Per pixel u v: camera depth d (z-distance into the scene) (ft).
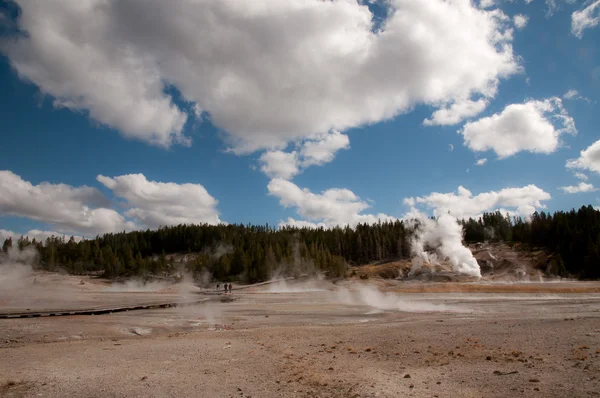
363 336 58.75
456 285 199.11
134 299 163.02
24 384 33.55
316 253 350.64
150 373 37.17
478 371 34.53
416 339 53.16
